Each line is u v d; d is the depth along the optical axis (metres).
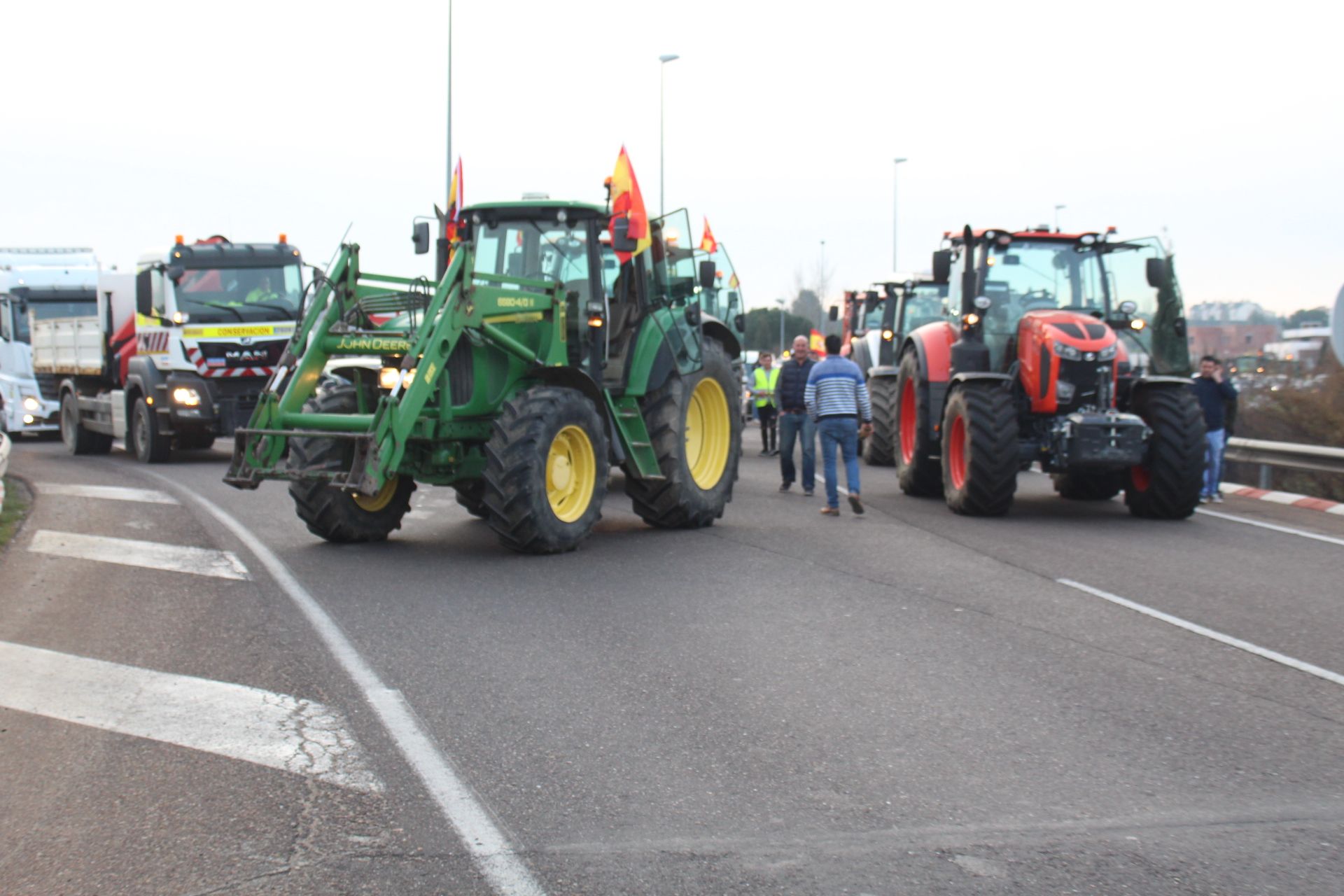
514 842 4.16
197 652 6.69
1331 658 6.68
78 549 10.05
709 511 11.62
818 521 12.18
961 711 5.66
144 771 4.84
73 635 7.07
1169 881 3.89
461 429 9.93
